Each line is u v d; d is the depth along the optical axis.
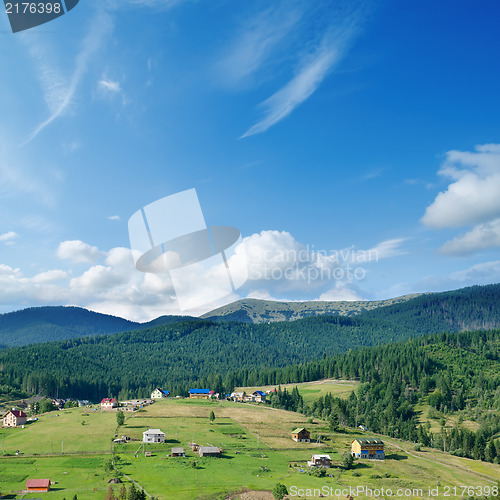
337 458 156.12
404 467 152.50
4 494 101.06
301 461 148.12
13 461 130.50
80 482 111.50
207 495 105.00
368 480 131.62
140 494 91.06
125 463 130.75
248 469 132.00
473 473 152.38
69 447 146.88
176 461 134.50
